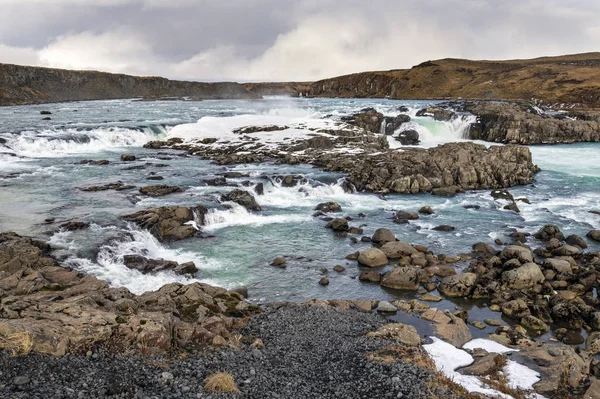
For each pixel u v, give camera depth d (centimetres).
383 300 2352
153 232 2992
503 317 2188
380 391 1298
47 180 4075
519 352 1655
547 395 1362
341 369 1445
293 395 1260
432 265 2769
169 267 2553
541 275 2505
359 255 2820
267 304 2161
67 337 1316
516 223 3550
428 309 2117
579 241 3091
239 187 4059
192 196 3675
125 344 1373
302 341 1678
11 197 3494
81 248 2558
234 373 1345
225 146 5878
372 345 1627
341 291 2452
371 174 4603
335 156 5366
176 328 1551
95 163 4872
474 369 1509
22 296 1730
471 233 3331
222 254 2861
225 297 2139
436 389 1308
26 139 5319
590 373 1627
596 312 2111
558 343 1948
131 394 1138
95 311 1509
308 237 3189
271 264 2738
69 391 1104
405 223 3531
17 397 1048
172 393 1173
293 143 5953
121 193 3691
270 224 3434
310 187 4288
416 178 4494
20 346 1238
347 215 3706
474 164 4825
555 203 4078
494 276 2603
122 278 2381
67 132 5950
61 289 1988
